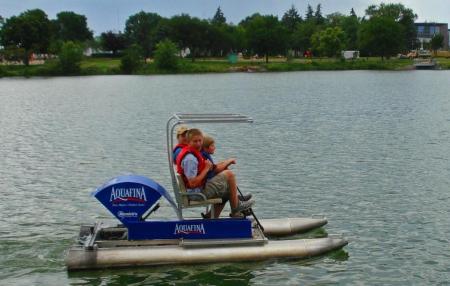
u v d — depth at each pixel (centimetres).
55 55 14150
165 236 1001
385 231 1186
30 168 1884
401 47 14688
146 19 17162
